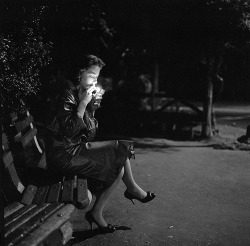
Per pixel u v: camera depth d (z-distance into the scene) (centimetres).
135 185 389
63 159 361
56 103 365
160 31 962
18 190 345
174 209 464
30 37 462
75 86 370
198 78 1040
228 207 474
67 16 755
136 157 753
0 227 254
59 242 300
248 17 862
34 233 270
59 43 1020
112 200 492
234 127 1198
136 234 388
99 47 1195
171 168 668
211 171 650
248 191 540
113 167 364
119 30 1072
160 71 1405
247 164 704
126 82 1428
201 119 1023
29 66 461
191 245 365
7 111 430
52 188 353
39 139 447
